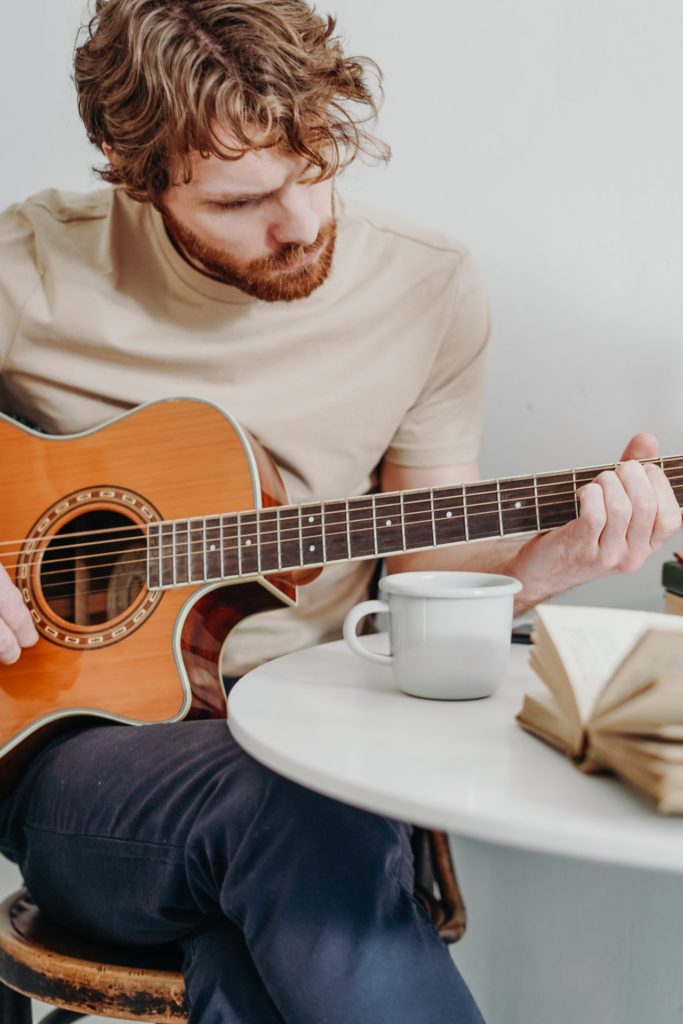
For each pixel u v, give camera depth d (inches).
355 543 41.4
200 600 42.8
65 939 38.7
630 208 55.8
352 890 29.0
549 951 58.5
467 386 55.2
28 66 60.4
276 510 41.9
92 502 44.5
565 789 22.8
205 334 50.3
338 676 34.9
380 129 58.6
